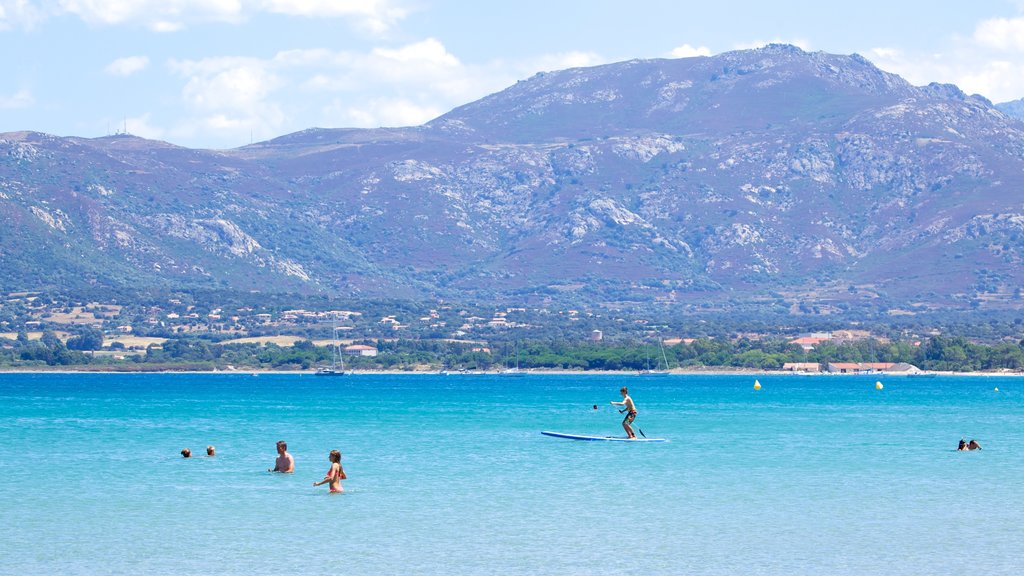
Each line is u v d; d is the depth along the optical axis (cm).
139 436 12538
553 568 5422
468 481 8212
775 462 9544
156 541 5988
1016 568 5422
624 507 7038
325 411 18738
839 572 5347
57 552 5728
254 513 6800
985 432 13462
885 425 14888
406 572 5334
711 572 5344
